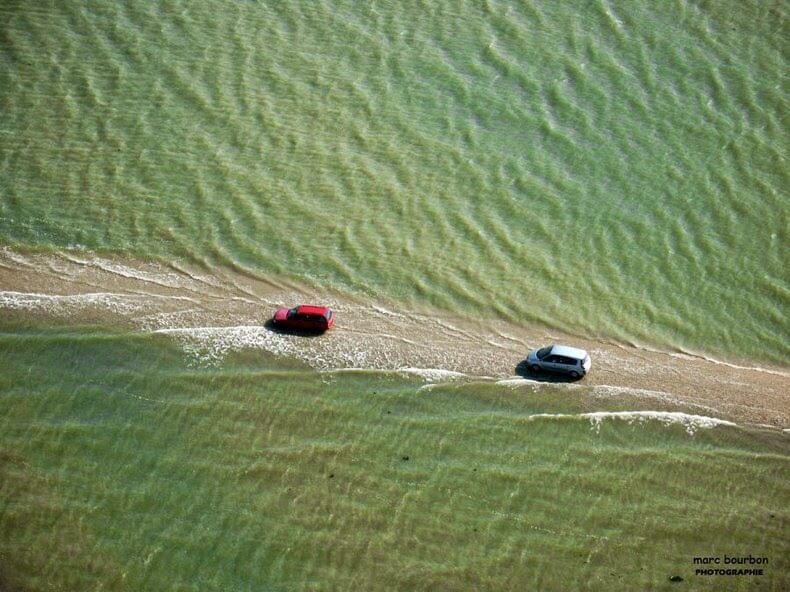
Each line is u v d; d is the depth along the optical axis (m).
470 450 50.78
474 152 71.62
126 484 48.31
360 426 51.91
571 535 46.66
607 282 63.06
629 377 55.81
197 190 68.38
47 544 45.06
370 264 63.62
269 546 45.59
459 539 46.25
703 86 76.19
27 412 51.94
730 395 54.84
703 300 62.03
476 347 57.81
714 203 68.31
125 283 61.31
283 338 57.41
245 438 51.03
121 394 53.34
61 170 69.38
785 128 73.12
